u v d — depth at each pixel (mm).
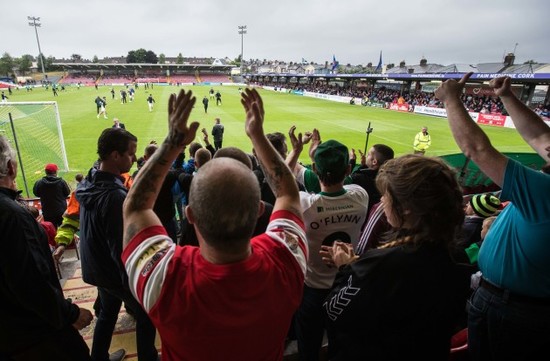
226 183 976
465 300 1365
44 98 40312
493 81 2117
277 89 67312
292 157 2400
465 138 1521
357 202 2252
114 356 2803
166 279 1066
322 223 2184
